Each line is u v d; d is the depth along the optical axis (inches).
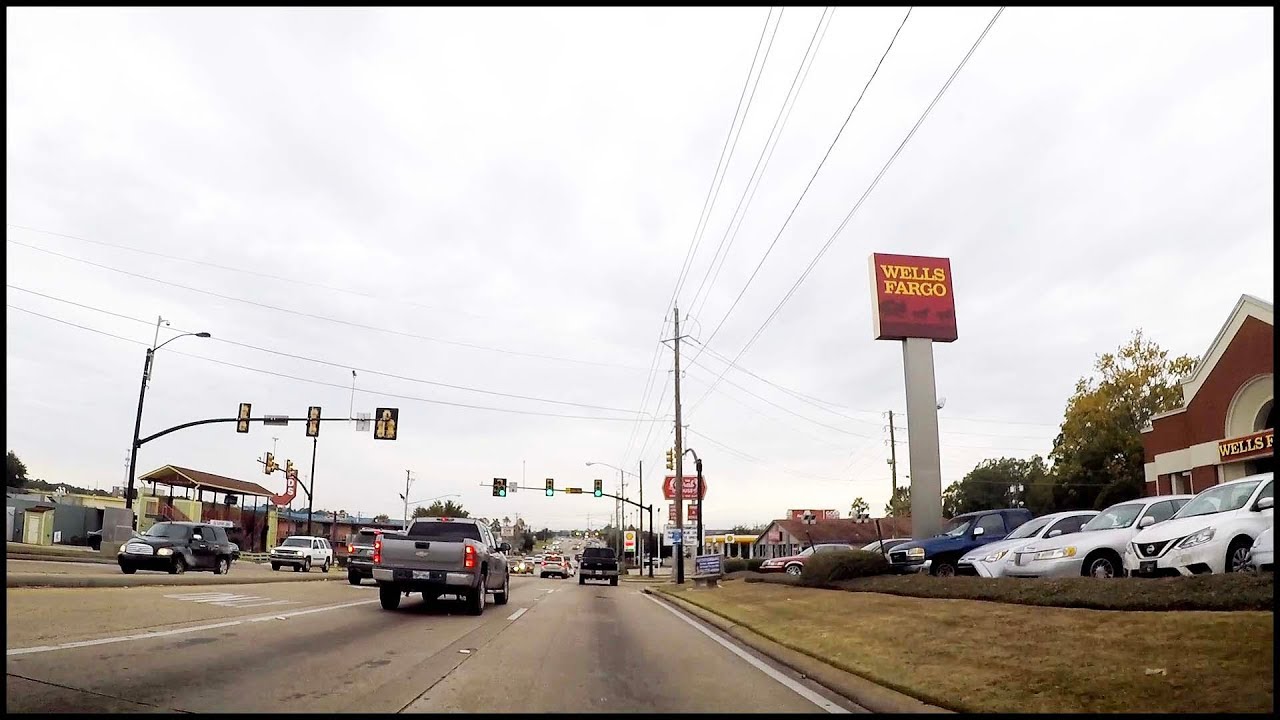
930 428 1107.3
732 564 1887.3
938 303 1152.2
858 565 821.2
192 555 1046.4
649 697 309.6
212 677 302.5
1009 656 350.0
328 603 649.0
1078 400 2009.1
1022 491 2605.8
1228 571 466.6
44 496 2253.9
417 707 273.3
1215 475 1102.4
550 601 866.8
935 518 1080.8
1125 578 478.0
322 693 286.5
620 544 4507.9
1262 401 1043.3
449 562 619.2
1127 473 1884.8
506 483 2094.0
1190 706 248.7
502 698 295.6
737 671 382.9
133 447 1387.8
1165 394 1867.6
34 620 410.6
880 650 402.9
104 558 1320.1
